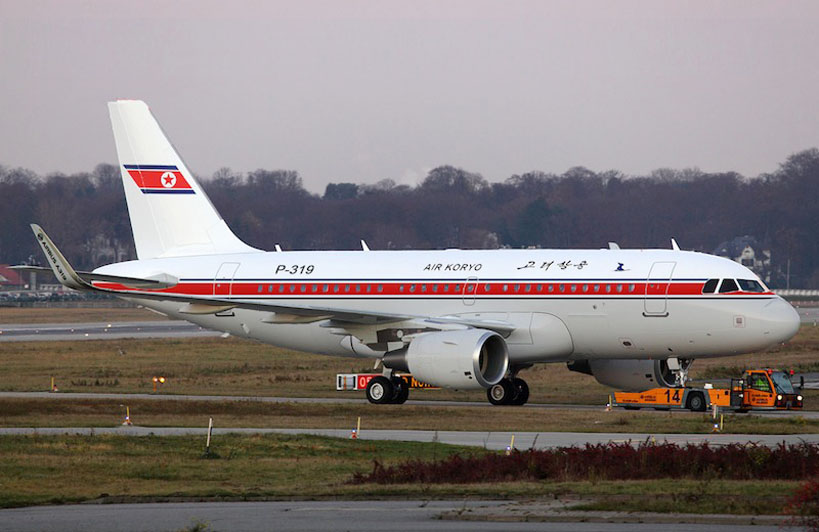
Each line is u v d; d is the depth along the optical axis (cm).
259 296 18875
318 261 18800
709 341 16400
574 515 7331
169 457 10919
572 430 13462
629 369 17575
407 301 17900
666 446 9919
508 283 17288
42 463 10356
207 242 19962
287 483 9481
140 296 18400
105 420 14562
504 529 6956
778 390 16500
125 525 7369
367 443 11956
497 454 10231
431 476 9362
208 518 7569
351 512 7725
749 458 9494
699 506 7538
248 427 13888
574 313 16850
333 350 18962
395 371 17588
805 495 7481
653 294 16438
